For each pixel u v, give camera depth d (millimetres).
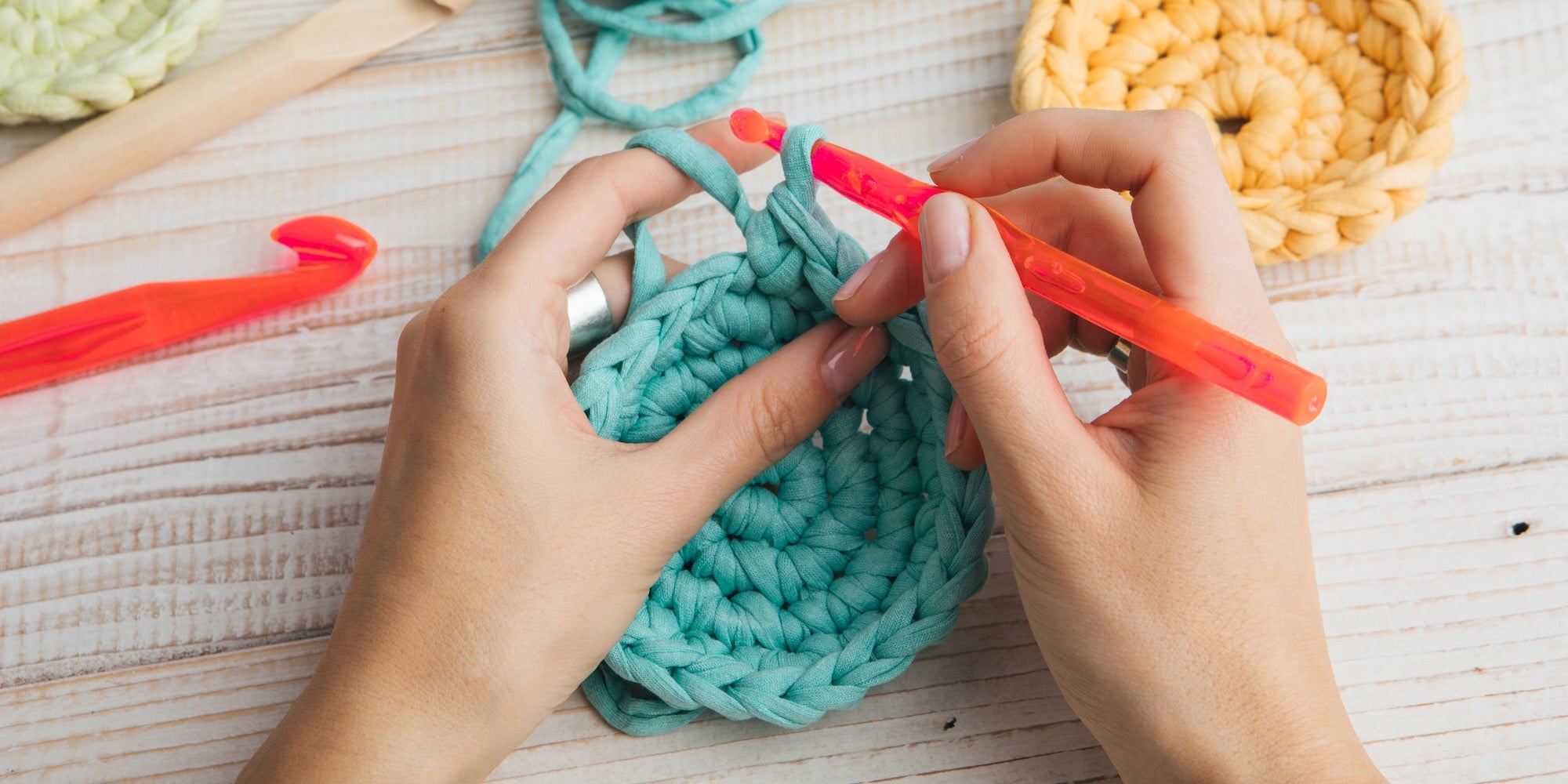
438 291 896
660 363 732
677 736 770
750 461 669
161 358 878
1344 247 833
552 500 630
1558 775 766
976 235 587
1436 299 868
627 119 894
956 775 762
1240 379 557
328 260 871
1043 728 767
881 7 945
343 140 925
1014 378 590
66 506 844
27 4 893
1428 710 780
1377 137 847
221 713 800
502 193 917
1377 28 863
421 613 625
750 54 918
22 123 898
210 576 826
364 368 876
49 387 871
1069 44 860
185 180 917
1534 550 811
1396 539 816
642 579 653
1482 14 921
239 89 889
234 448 857
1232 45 890
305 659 810
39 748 792
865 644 676
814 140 690
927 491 732
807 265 705
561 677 648
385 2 922
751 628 710
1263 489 619
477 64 940
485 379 641
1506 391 847
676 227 899
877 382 747
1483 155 896
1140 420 632
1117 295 601
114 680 806
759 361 715
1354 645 795
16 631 816
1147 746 627
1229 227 655
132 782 787
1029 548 625
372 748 614
